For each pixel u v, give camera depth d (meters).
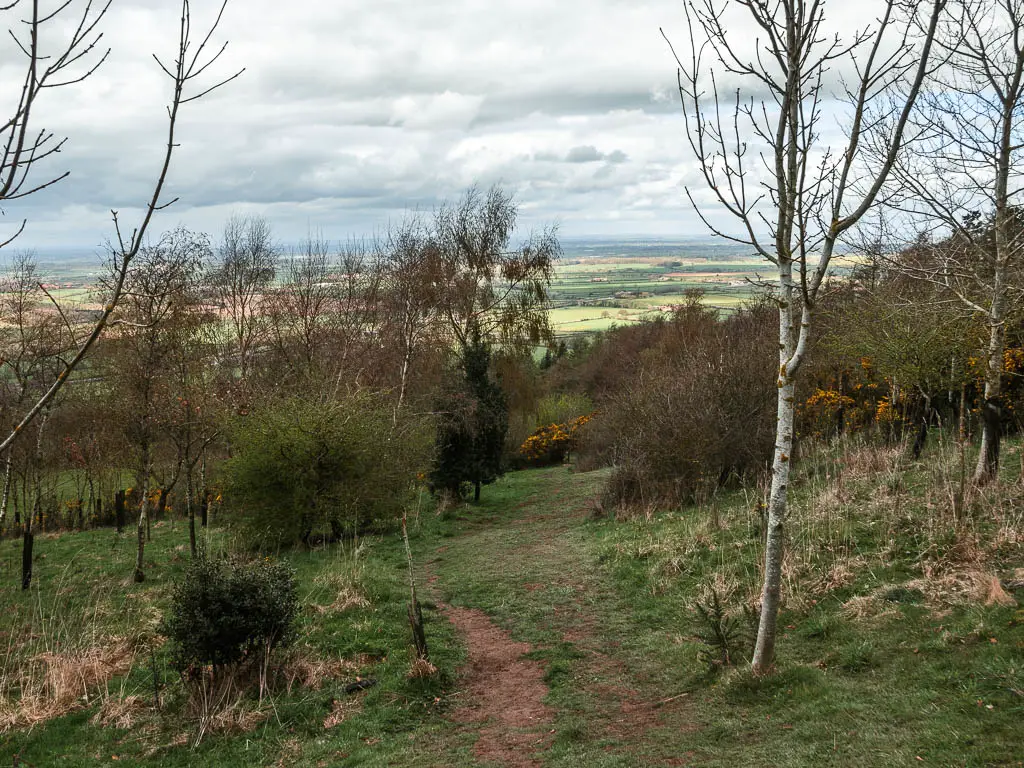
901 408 17.64
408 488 22.02
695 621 10.12
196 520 24.88
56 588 14.90
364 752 7.38
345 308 31.11
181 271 18.11
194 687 8.88
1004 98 9.77
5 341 20.19
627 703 8.20
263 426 18.33
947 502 10.94
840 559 10.38
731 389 19.44
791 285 7.18
